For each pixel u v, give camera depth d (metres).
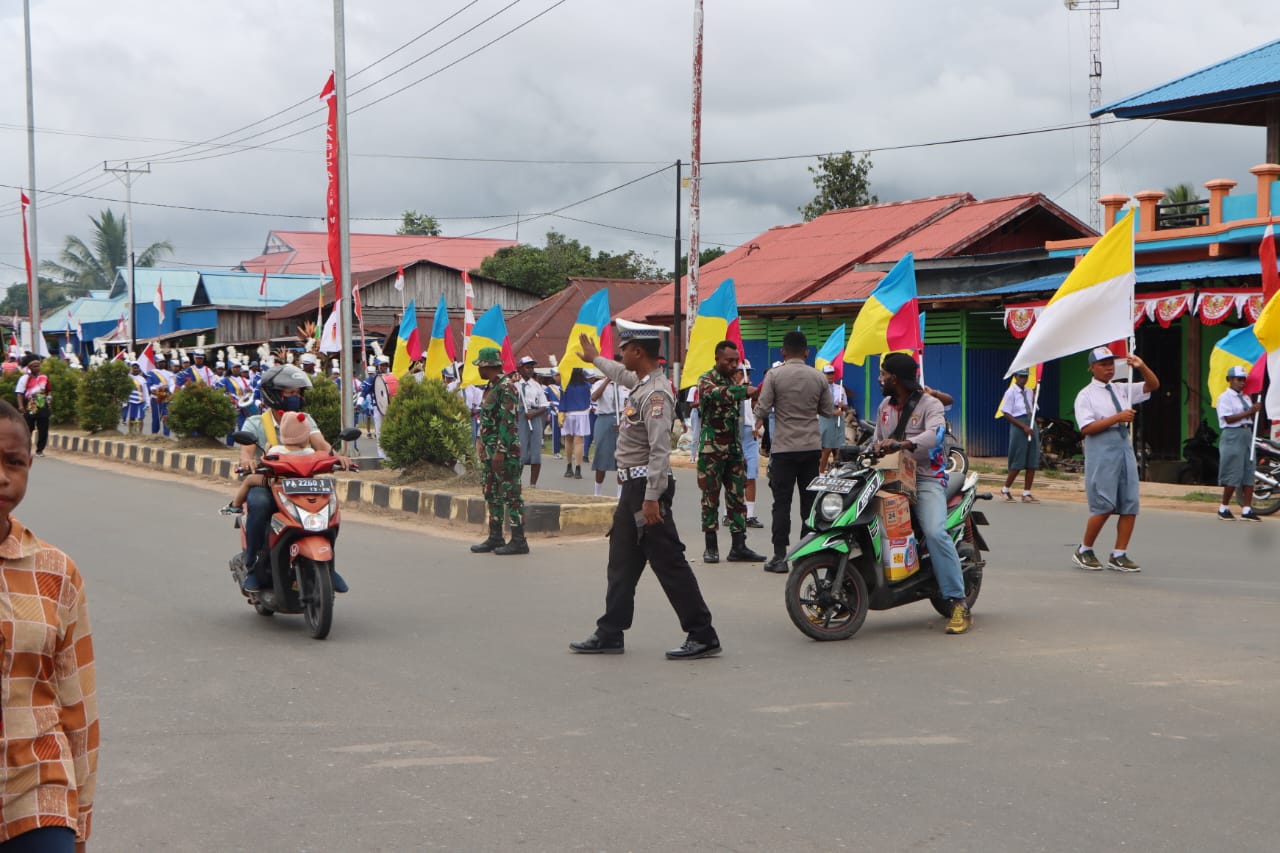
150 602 9.21
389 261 65.00
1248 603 9.19
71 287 81.88
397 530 13.38
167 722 6.05
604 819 4.70
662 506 7.36
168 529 13.12
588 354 7.77
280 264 64.50
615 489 18.17
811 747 5.61
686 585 7.40
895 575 8.05
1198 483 18.77
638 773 5.25
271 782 5.15
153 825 4.66
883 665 7.25
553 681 6.88
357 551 11.83
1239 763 5.35
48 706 2.78
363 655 7.52
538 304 43.28
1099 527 10.76
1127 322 10.73
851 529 7.96
